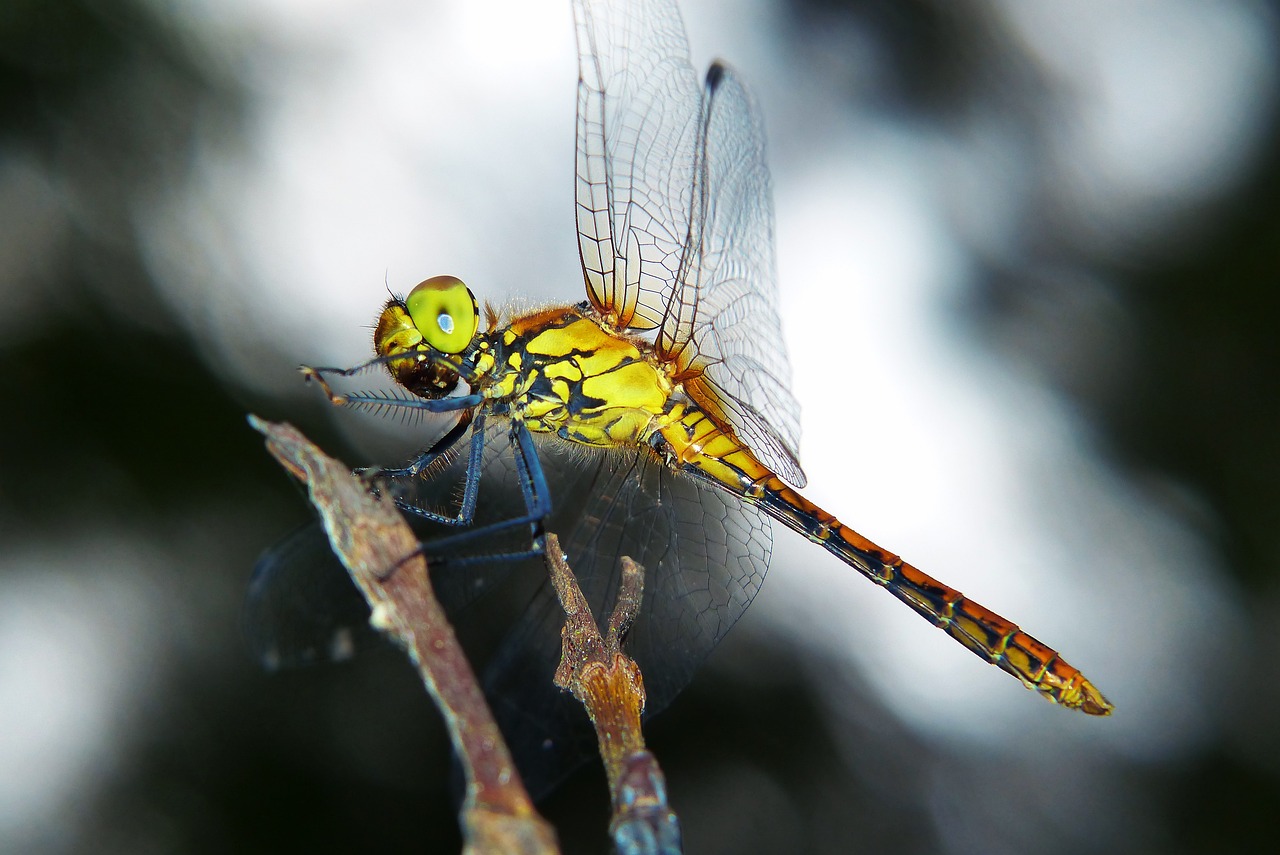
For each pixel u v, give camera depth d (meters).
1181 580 0.30
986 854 0.29
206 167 0.30
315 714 0.29
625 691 0.25
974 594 0.30
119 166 0.30
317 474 0.25
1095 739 0.30
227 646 0.29
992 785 0.30
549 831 0.24
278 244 0.30
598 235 0.27
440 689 0.25
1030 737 0.30
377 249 0.30
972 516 0.30
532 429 0.27
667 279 0.27
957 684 0.30
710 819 0.29
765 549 0.27
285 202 0.30
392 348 0.27
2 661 0.28
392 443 0.30
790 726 0.30
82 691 0.29
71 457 0.29
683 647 0.27
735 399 0.27
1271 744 0.30
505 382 0.27
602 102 0.27
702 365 0.27
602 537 0.27
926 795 0.30
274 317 0.30
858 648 0.30
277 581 0.27
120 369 0.29
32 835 0.28
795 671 0.30
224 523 0.29
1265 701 0.30
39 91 0.30
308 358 0.30
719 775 0.29
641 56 0.27
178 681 0.29
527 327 0.27
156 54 0.30
